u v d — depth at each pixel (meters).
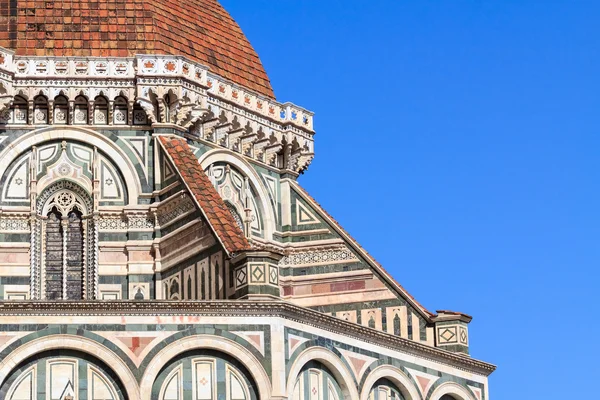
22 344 158.25
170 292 184.38
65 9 196.62
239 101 199.75
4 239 187.12
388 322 191.88
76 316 160.00
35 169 189.12
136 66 190.62
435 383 184.25
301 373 167.25
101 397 159.38
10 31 193.88
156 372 160.38
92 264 187.75
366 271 195.50
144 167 190.00
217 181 196.75
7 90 187.62
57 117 190.88
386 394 178.62
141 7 198.25
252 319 163.50
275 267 167.50
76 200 190.00
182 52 198.38
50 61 190.62
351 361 173.25
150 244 188.00
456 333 187.75
